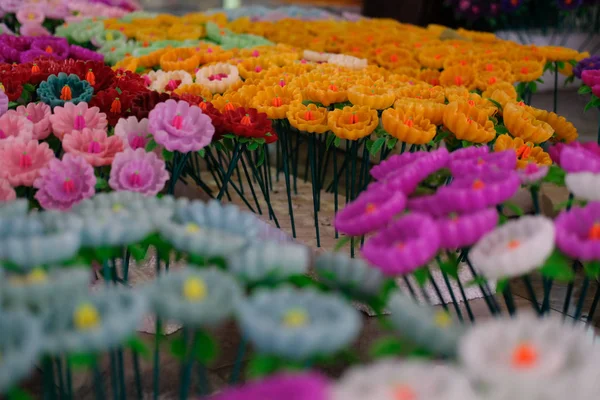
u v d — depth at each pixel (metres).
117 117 1.99
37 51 2.87
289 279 1.25
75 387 1.65
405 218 1.18
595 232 1.15
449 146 2.52
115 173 1.58
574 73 2.94
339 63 2.92
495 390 0.86
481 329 0.93
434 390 0.85
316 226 2.29
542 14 4.72
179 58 2.91
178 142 1.70
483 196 1.22
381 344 1.04
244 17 4.15
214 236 1.16
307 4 5.65
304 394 0.83
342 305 0.97
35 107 1.97
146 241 1.32
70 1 4.30
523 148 1.90
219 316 0.99
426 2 5.06
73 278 1.05
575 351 0.91
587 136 3.45
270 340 0.89
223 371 1.76
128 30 3.65
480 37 3.86
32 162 1.64
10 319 0.94
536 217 1.15
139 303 0.97
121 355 1.44
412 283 2.08
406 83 2.52
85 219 1.22
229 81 2.56
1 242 1.07
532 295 1.46
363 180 2.59
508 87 2.50
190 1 5.91
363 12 5.54
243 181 3.00
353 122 2.08
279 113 2.20
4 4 4.00
